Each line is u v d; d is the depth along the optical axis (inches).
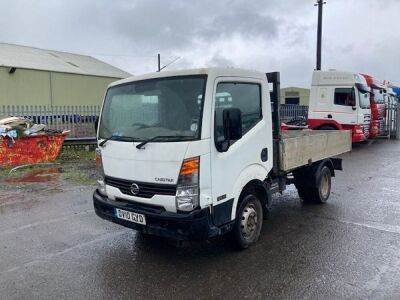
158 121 172.1
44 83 1144.2
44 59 1277.1
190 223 158.2
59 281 163.3
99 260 184.4
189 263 179.0
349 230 219.6
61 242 208.5
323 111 654.5
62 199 301.4
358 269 169.2
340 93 636.1
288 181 259.8
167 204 162.7
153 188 167.2
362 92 643.5
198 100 163.2
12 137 442.0
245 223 190.5
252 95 191.2
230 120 164.2
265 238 208.4
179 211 160.6
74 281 163.2
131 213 174.4
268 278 162.4
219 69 169.6
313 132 325.7
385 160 497.0
